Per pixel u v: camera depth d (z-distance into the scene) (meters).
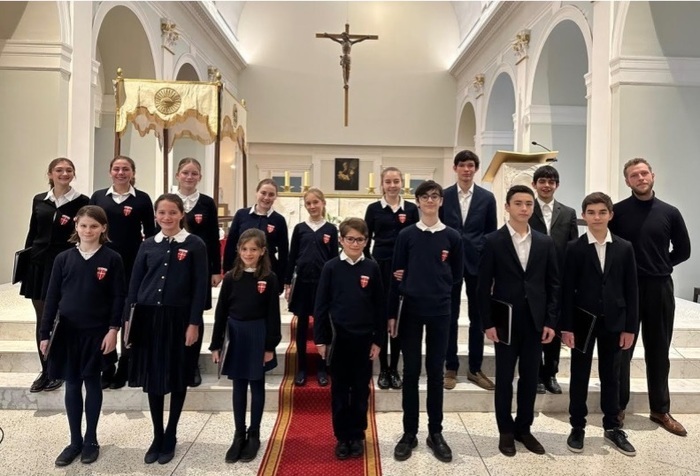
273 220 3.34
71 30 4.97
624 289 2.60
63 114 4.89
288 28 12.33
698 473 2.38
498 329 2.52
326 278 2.52
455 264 2.60
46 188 4.82
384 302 2.50
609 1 5.23
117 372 3.05
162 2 7.30
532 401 2.57
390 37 12.46
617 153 5.13
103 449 2.55
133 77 7.13
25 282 2.95
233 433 2.75
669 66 5.09
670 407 3.14
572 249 2.65
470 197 3.20
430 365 2.55
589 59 5.69
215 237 3.16
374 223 3.21
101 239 2.47
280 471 2.36
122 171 2.90
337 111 12.42
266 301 2.52
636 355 3.50
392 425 2.90
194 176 3.08
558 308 2.53
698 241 5.17
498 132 10.05
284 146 12.49
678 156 5.13
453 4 12.32
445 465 2.43
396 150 12.63
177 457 2.48
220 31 9.69
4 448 2.55
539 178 3.05
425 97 12.50
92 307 2.40
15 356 3.27
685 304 4.62
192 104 4.64
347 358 2.51
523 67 7.79
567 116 7.47
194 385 2.94
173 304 2.44
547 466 2.43
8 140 4.81
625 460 2.50
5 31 4.78
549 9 6.84
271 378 3.28
